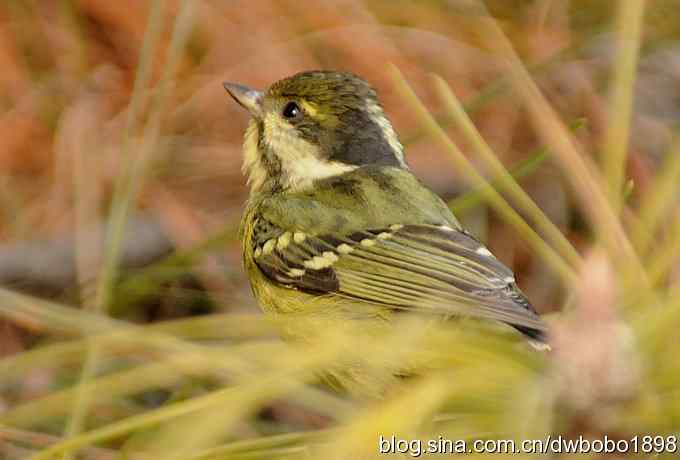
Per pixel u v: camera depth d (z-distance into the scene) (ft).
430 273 20.25
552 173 26.21
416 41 26.71
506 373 9.43
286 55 26.53
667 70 27.66
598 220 11.38
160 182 26.58
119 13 26.40
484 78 26.68
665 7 25.46
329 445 8.67
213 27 26.48
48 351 10.74
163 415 9.55
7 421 10.22
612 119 12.37
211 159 26.45
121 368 16.57
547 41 26.53
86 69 26.58
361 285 21.24
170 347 10.36
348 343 9.72
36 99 26.53
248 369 9.71
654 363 9.27
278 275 22.77
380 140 24.44
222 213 26.78
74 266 26.08
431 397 8.94
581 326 8.97
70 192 26.58
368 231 21.71
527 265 26.16
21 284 25.91
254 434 20.30
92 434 10.00
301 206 23.17
